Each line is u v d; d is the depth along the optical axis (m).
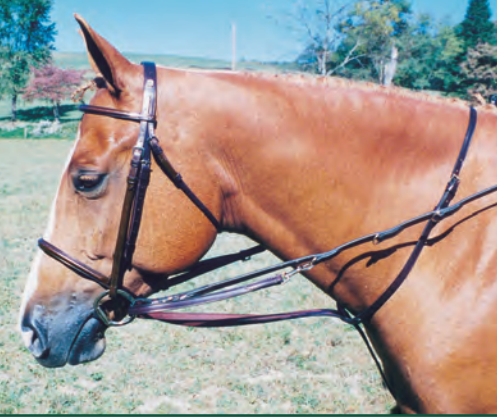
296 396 4.12
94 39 1.72
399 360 1.95
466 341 1.79
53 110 57.38
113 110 1.78
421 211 1.88
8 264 7.43
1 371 4.50
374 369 4.55
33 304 1.96
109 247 1.87
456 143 1.90
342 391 4.21
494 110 2.02
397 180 1.89
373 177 1.90
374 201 1.90
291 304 6.01
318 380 4.37
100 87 1.88
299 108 1.90
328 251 1.97
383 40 20.48
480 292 1.78
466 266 1.81
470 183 1.86
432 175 1.88
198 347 4.95
